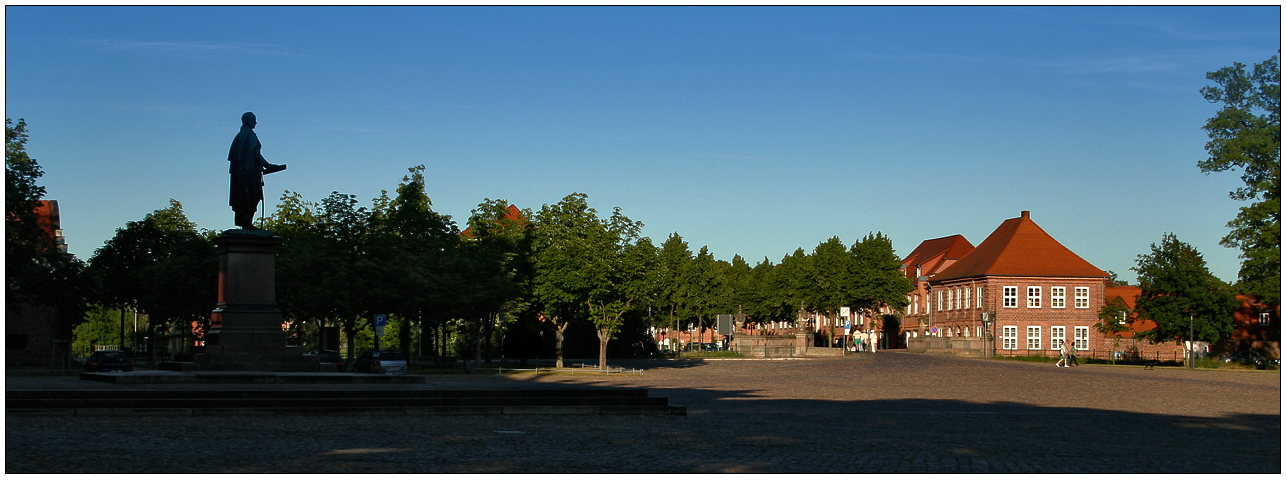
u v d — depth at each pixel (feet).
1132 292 323.98
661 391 115.44
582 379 147.95
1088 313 315.37
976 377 148.36
